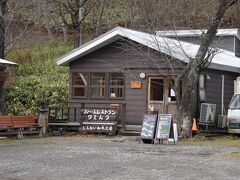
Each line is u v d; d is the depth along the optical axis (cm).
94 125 2062
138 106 2161
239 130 1925
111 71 2222
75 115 2236
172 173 1030
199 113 2080
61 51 3556
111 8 4028
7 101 2677
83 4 3216
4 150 1428
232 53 2875
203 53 1853
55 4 3519
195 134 1953
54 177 979
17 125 1873
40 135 1986
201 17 3291
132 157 1289
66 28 3825
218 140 1841
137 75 2167
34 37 3634
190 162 1203
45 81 2867
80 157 1276
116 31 2156
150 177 980
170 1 3244
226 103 2386
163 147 1561
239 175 1013
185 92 1869
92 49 2236
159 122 1691
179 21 3222
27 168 1086
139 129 2116
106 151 1423
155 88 2141
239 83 2325
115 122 2041
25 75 3070
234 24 3728
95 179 959
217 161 1227
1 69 2214
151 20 2923
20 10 3241
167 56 2081
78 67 2286
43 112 2053
